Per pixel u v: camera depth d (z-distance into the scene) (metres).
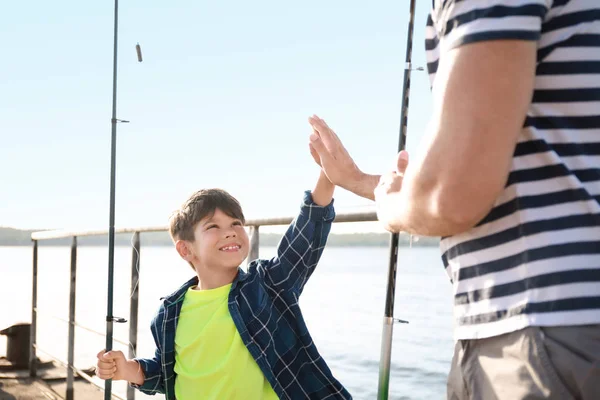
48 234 5.74
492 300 1.02
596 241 0.95
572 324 0.94
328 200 2.18
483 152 0.92
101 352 2.24
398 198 1.08
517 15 0.91
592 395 0.94
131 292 3.76
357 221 2.14
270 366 2.10
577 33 0.96
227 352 2.12
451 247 1.09
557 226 0.97
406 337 11.70
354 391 8.80
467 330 1.06
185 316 2.23
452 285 1.12
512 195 1.00
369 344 11.82
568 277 0.95
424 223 1.04
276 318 2.15
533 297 0.97
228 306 2.17
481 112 0.92
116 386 7.76
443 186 0.96
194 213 2.23
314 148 1.58
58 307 19.78
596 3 0.96
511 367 1.00
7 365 6.44
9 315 17.94
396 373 9.45
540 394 0.96
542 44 0.97
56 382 5.89
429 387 8.59
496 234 1.02
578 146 0.97
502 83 0.91
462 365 1.09
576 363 0.94
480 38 0.92
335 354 11.13
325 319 14.96
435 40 1.09
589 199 0.95
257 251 2.70
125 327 15.66
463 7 0.94
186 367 2.18
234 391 2.09
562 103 0.97
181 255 2.33
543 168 0.98
